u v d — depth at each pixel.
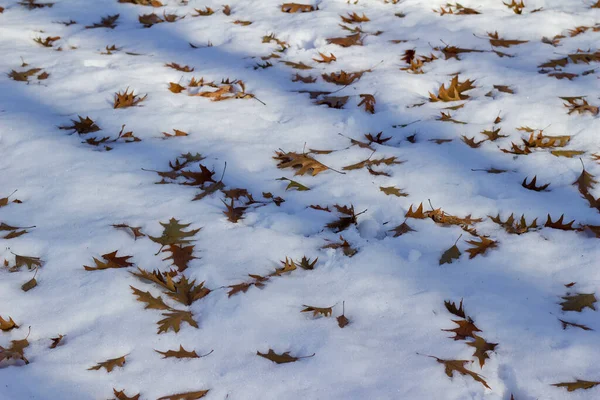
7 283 3.07
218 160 4.09
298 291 3.05
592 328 2.82
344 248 3.34
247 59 5.61
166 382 2.57
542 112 4.59
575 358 2.65
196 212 3.60
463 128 4.47
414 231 3.48
